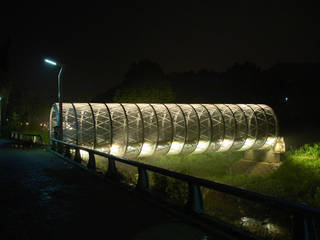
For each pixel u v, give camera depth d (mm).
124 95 42281
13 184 11016
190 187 6777
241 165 34500
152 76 43000
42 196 9062
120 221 6535
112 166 11445
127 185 9984
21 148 27547
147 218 6727
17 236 5730
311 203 16578
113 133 29062
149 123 31297
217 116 36375
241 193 5027
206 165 31516
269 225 9062
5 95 60969
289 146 41844
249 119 37125
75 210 7461
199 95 70812
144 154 29641
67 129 29344
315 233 3979
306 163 28000
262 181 23781
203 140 33062
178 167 28656
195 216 6449
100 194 9195
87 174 13180
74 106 28953
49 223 6484
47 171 14117
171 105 33531
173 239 5441
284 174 25469
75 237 5637
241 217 9938
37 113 71250
